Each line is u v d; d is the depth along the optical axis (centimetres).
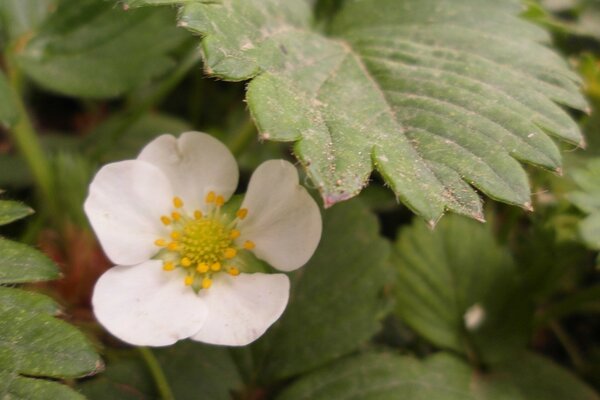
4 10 17
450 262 17
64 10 17
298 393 15
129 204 14
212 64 14
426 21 16
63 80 17
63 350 13
